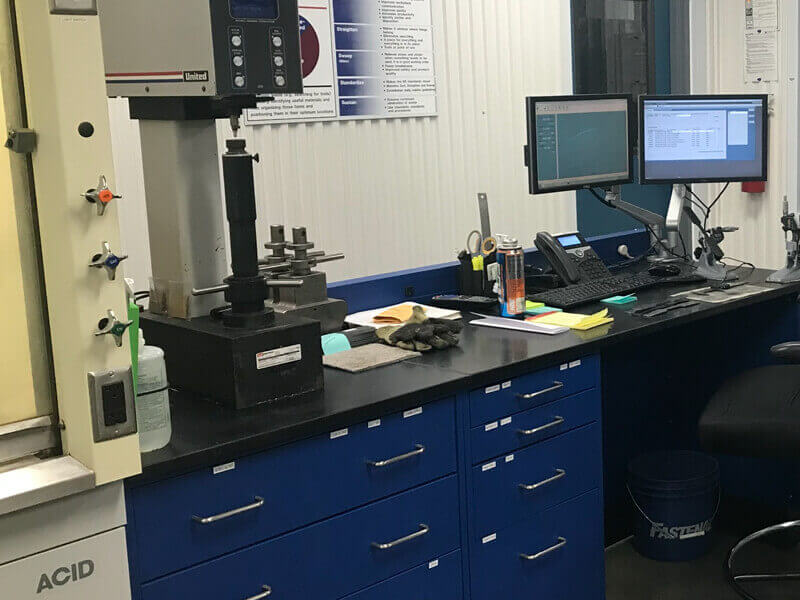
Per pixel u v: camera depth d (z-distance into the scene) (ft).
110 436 4.96
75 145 4.75
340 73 11.93
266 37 6.10
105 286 4.91
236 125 6.48
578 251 10.01
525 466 7.41
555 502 7.69
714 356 10.67
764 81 13.16
